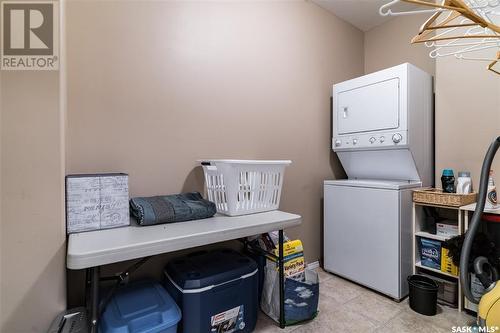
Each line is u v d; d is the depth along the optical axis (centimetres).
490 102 202
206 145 200
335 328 171
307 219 266
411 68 213
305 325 174
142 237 121
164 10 181
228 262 172
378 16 292
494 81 200
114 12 163
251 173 178
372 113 233
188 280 143
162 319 124
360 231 227
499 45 133
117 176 141
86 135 154
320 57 276
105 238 119
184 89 189
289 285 174
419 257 218
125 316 119
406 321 178
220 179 176
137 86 171
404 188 206
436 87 231
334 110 269
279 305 174
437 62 230
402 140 210
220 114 206
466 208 181
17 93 116
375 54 313
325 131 282
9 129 114
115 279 145
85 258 99
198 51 195
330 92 286
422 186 226
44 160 119
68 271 147
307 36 264
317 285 182
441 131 228
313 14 269
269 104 236
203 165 187
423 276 202
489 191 189
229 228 139
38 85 119
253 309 168
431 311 183
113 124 162
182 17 188
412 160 218
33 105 118
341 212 243
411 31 279
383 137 223
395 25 293
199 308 142
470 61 212
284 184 247
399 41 289
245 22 220
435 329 168
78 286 150
